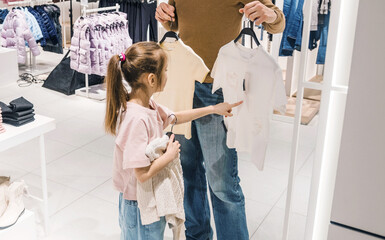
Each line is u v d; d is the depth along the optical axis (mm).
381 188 1195
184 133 2738
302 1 3627
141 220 2102
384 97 1123
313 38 3549
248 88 2410
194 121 2723
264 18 2264
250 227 3135
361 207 1242
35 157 4312
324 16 3467
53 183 3826
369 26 1098
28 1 7234
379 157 1174
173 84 2654
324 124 2021
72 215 3357
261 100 2385
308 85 2061
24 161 4215
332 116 2018
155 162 2002
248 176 3807
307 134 4242
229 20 2457
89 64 5820
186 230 3006
